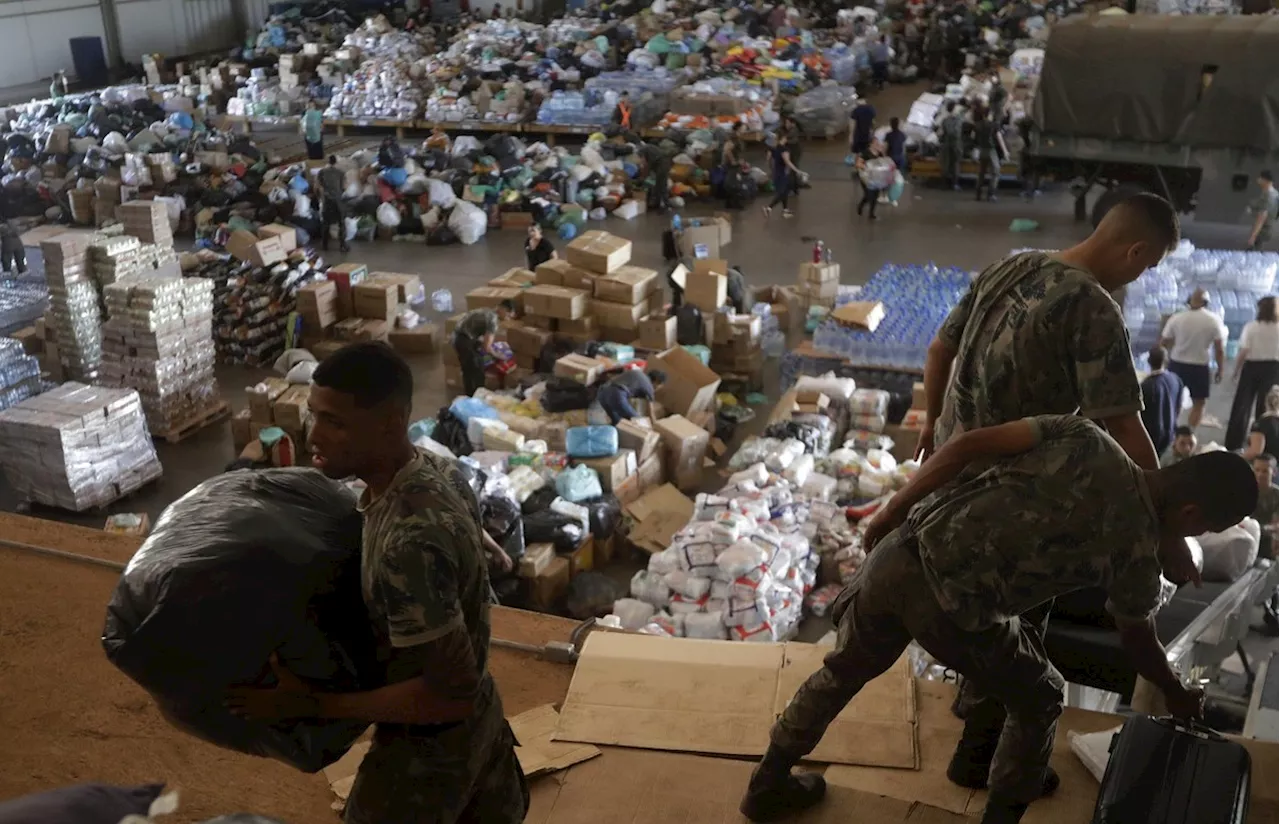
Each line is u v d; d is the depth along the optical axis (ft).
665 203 72.64
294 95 99.40
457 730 8.34
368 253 66.59
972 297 11.03
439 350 52.39
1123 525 8.89
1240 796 9.68
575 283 47.78
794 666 13.91
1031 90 77.61
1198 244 59.36
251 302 51.24
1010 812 10.44
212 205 72.23
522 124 86.84
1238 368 38.65
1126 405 9.74
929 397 11.69
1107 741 12.01
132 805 6.02
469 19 119.34
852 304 44.86
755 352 46.37
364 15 121.60
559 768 12.26
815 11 112.88
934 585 9.34
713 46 95.45
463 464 33.17
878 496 36.78
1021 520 9.07
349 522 8.71
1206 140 57.06
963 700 12.79
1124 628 9.61
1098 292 9.77
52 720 13.65
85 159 79.92
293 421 40.88
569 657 14.46
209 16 132.05
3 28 112.27
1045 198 71.31
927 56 105.60
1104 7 103.24
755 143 84.28
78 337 47.11
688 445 39.01
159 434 44.24
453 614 7.55
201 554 7.86
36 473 38.34
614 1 118.83
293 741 8.35
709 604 30.04
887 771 12.16
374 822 8.26
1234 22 56.29
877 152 71.46
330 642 8.24
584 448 37.19
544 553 32.86
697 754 12.51
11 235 61.82
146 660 7.72
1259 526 30.19
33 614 15.72
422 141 90.22
